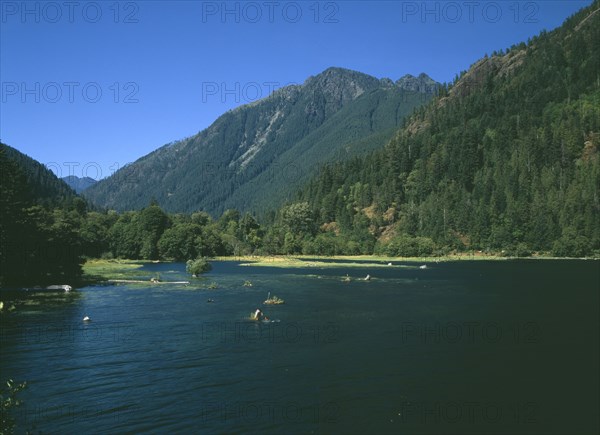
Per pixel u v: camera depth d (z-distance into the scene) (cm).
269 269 14025
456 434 2598
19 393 3162
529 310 6341
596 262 17412
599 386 3328
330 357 4019
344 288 8956
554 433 2625
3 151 8400
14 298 7344
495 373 3619
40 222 10006
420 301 7206
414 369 3703
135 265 15712
